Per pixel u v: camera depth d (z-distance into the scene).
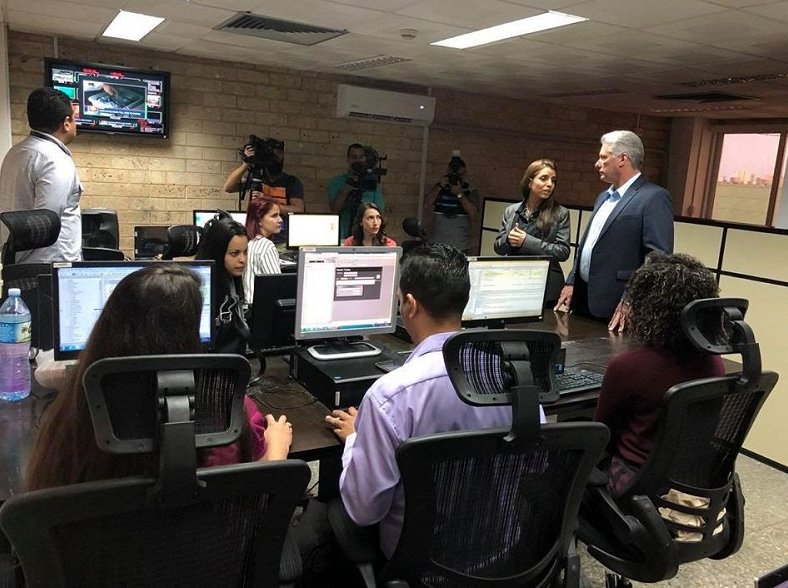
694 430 1.58
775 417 3.32
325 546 1.53
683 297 1.61
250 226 3.91
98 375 0.82
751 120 7.78
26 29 4.87
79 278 1.72
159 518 0.89
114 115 5.31
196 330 1.01
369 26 4.07
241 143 5.96
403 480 1.09
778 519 2.77
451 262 1.38
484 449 1.09
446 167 7.05
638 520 1.58
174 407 0.83
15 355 1.70
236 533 0.97
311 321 2.02
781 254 3.31
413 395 1.25
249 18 4.04
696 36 3.87
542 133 7.49
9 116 4.99
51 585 0.84
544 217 3.31
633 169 2.89
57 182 2.58
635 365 1.67
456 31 4.09
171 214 5.80
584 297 3.15
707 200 8.34
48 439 0.99
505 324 2.58
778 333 3.33
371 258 2.08
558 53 4.60
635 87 5.95
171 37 4.81
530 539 1.27
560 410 2.04
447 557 1.20
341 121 6.41
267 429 1.57
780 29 3.59
